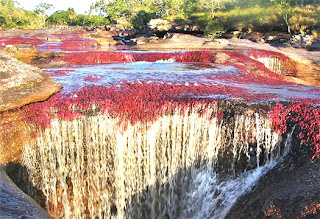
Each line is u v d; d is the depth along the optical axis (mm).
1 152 6371
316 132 5688
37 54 17219
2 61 7098
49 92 7457
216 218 5988
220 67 13078
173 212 7227
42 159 6969
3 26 64938
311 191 4629
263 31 35938
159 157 7305
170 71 11758
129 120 7016
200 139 7086
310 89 9148
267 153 6293
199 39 27703
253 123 6559
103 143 7145
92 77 10141
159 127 7152
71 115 7039
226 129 6844
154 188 7375
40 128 6871
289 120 6277
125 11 59344
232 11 40031
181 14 47344
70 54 16703
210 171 6941
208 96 7719
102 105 7188
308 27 31609
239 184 6223
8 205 4062
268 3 37500
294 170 5258
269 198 4898
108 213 7379
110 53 17047
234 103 7090
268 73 13016
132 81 9508
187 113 7133
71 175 7230
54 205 7047
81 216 7277
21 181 6676
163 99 7488
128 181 7234
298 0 35938
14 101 6613
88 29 53219
